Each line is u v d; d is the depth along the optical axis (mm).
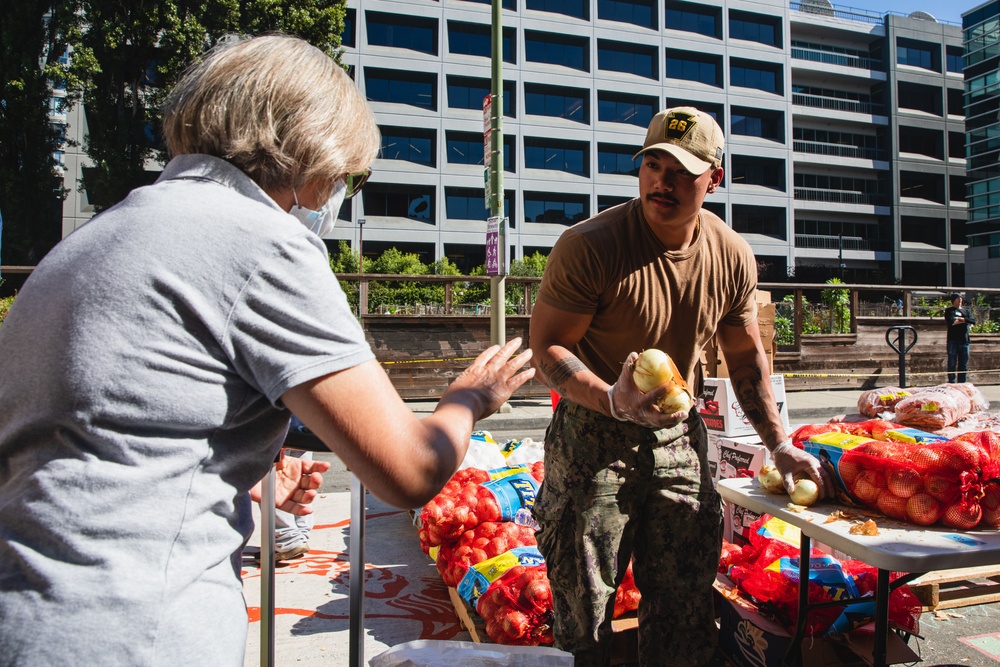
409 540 4059
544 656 1539
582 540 2010
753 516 3135
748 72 51500
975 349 13250
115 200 23922
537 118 46031
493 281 9039
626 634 2539
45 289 931
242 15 20891
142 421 892
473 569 2727
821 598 2354
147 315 892
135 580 866
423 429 1050
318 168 1076
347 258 34281
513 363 1289
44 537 861
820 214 53250
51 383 883
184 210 947
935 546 1695
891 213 53594
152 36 22016
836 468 2104
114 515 874
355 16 43281
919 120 54719
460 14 44844
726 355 2447
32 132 24453
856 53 56375
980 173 48000
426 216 44781
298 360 925
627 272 2047
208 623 922
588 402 1889
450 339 10609
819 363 12242
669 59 49719
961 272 55000
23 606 836
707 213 2242
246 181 1037
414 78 44750
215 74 1052
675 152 1898
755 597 2480
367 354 995
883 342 12555
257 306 929
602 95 47875
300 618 2977
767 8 51312
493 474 3646
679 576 2072
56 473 875
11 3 23500
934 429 3648
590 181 46406
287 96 1043
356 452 955
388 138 44438
